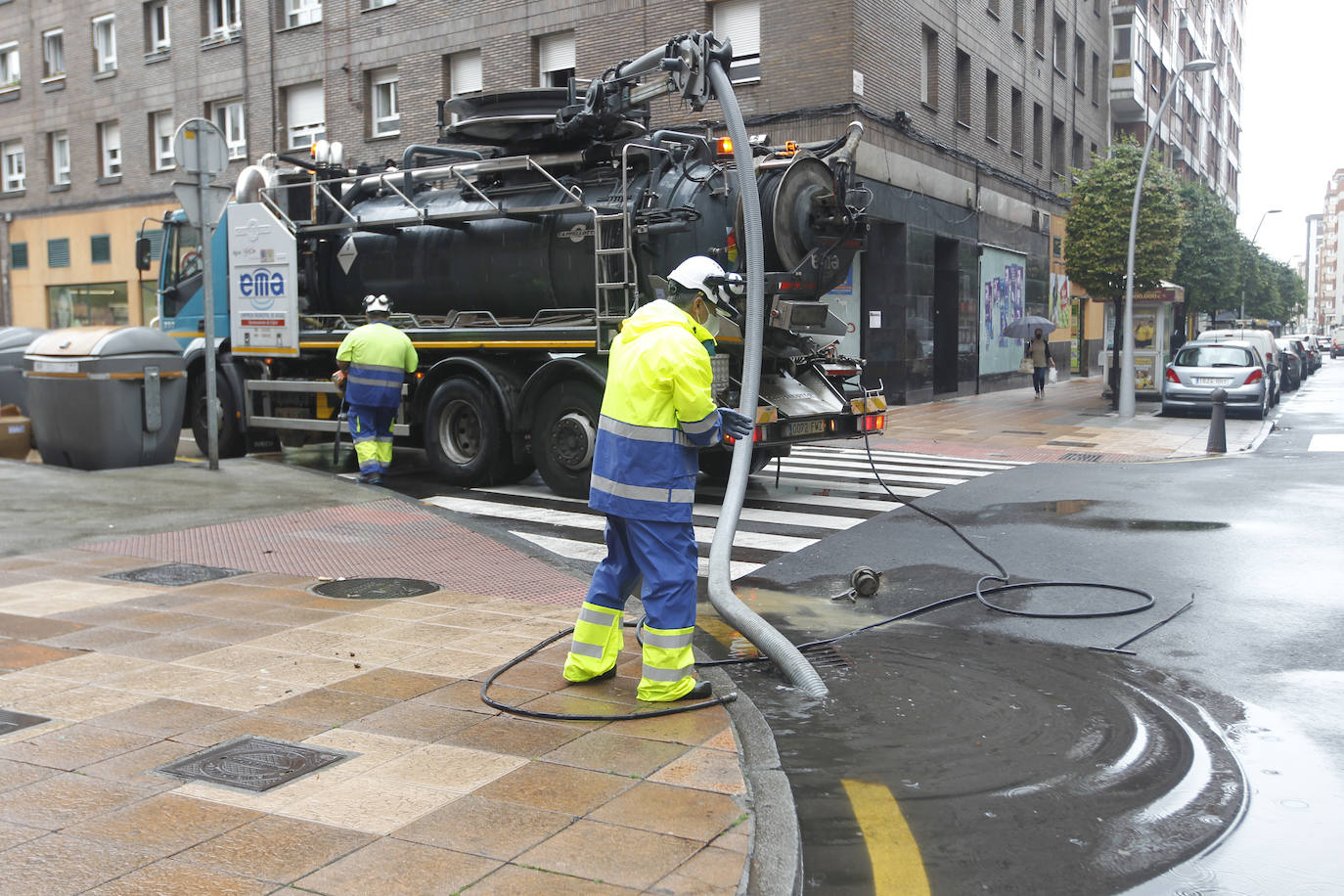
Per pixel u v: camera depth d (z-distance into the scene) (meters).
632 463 4.50
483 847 3.17
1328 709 4.88
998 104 27.89
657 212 9.81
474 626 5.70
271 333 13.12
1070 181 34.41
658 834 3.27
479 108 11.48
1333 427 20.42
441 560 7.51
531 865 3.06
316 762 3.82
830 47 19.62
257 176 13.30
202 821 3.32
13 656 5.06
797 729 4.65
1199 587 7.22
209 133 11.10
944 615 6.58
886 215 21.56
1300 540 8.77
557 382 10.69
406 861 3.08
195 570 7.06
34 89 32.72
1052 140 33.47
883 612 6.66
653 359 4.42
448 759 3.87
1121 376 22.11
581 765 3.83
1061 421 20.67
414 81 24.86
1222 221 34.12
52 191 32.72
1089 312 41.34
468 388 11.30
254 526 8.68
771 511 10.26
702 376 4.42
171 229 14.48
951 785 4.04
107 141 31.64
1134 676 5.38
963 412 22.45
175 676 4.79
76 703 4.41
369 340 11.24
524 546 8.04
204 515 9.10
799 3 19.84
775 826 3.37
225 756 3.86
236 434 13.79
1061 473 13.17
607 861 3.09
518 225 11.10
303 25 26.59
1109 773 4.16
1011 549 8.50
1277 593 7.05
